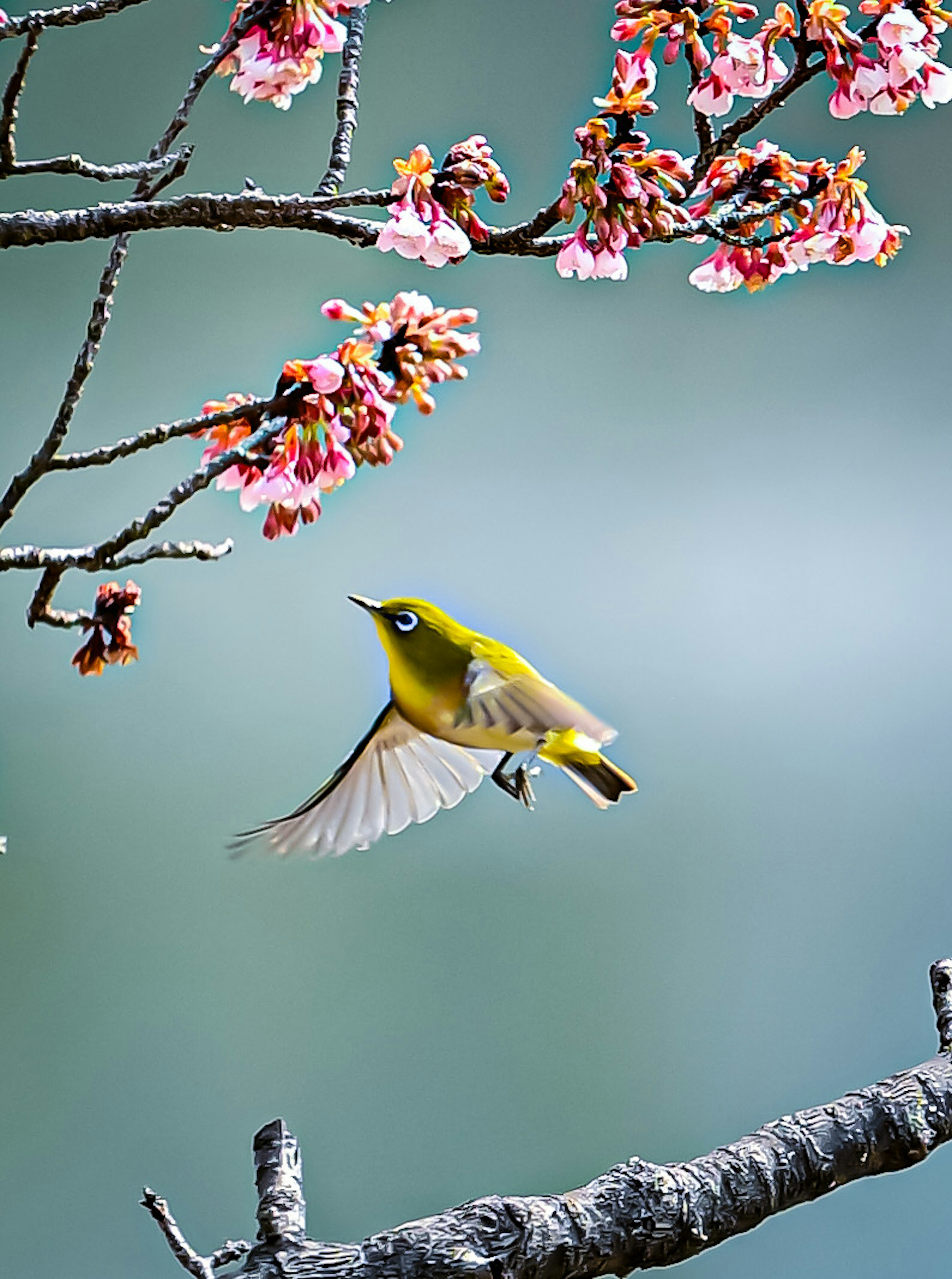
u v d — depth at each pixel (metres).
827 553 18.27
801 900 16.22
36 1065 14.38
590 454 18.59
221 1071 14.59
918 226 19.14
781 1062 15.29
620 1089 15.03
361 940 15.38
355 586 17.58
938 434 18.84
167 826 16.23
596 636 17.75
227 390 18.58
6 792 15.98
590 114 18.84
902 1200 13.00
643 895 15.95
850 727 17.20
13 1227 13.55
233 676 17.08
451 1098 14.71
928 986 15.77
